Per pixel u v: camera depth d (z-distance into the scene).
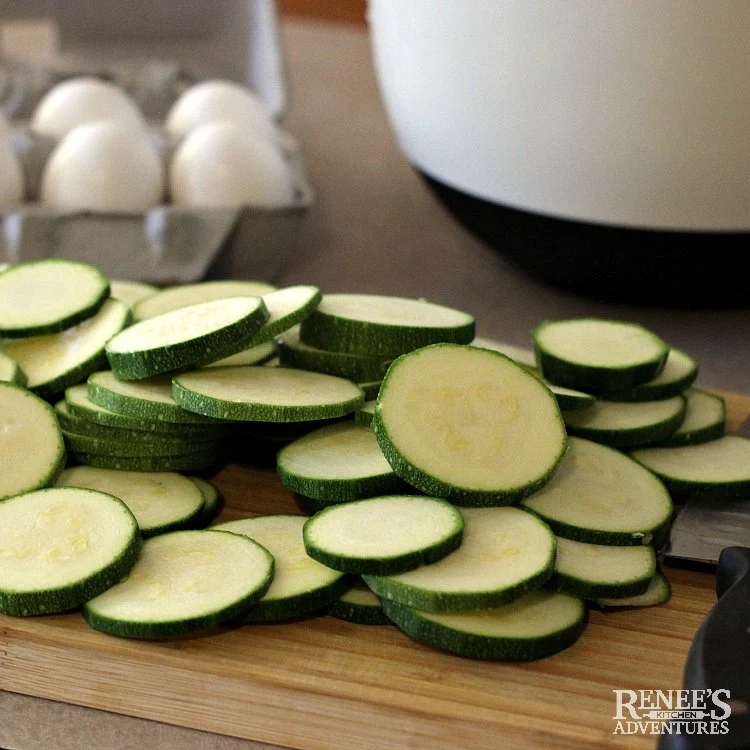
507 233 0.70
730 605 0.48
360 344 0.57
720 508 0.56
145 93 0.92
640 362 0.59
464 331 0.57
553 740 0.48
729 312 0.74
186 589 0.51
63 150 0.74
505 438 0.53
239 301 0.57
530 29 0.62
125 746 0.50
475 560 0.51
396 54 0.69
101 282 0.61
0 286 0.61
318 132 1.02
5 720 0.51
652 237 0.66
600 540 0.53
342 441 0.56
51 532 0.52
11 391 0.55
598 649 0.51
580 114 0.63
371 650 0.51
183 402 0.55
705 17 0.60
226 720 0.50
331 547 0.50
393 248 0.81
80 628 0.51
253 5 0.99
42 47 1.18
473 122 0.66
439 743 0.49
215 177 0.73
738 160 0.63
